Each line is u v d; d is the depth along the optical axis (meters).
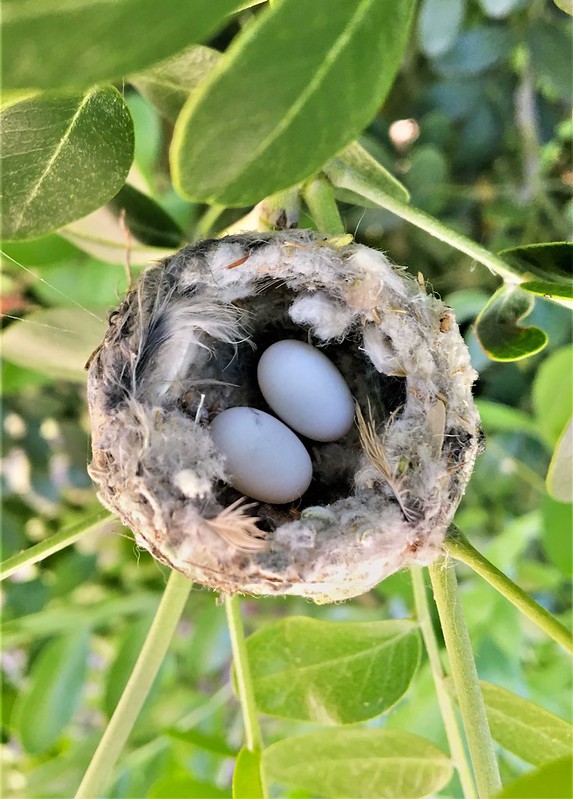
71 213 0.06
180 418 0.07
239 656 0.07
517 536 0.12
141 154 0.10
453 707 0.07
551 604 0.14
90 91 0.05
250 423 0.07
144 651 0.07
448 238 0.06
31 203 0.06
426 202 0.11
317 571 0.06
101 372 0.06
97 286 0.11
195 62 0.06
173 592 0.07
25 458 0.13
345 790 0.07
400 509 0.06
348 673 0.07
